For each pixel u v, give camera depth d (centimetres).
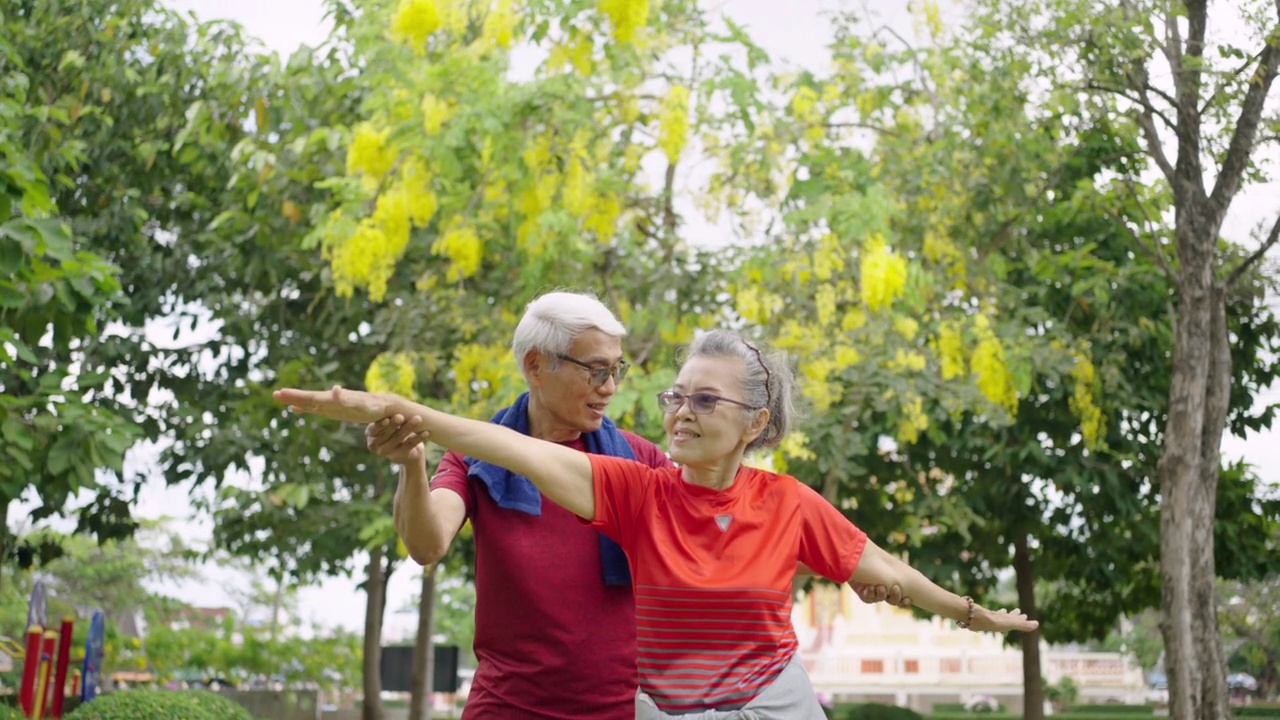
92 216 1472
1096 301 1459
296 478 1492
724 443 275
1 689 2181
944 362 1229
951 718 3206
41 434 792
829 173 1301
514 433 273
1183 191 1186
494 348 1237
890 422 1217
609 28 1186
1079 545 1722
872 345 1211
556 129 1138
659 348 1289
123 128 1443
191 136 1407
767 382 282
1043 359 1284
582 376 339
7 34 1300
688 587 267
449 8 1157
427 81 1122
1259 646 3123
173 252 1530
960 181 1305
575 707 330
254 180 1337
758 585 268
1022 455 1488
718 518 274
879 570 291
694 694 264
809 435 1187
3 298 700
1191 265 1187
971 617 297
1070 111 1188
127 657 2727
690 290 1302
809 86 1372
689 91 1218
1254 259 1226
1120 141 1324
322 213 1214
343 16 1371
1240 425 1636
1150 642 5231
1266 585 2772
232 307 1502
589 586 331
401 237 1139
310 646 2925
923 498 1505
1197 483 1180
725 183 1327
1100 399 1461
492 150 1128
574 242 1173
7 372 1242
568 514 334
